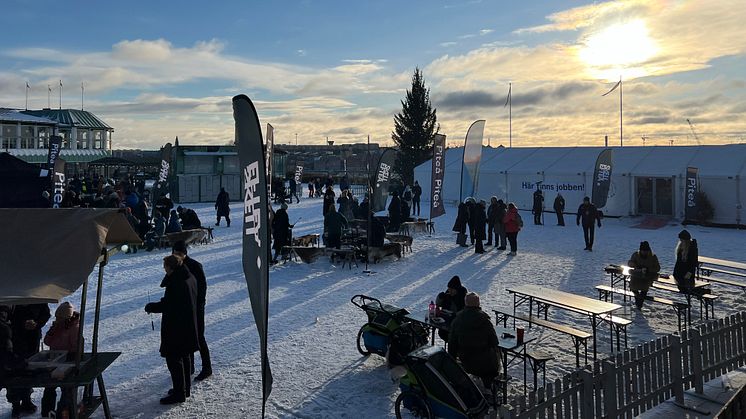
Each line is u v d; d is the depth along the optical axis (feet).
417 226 73.56
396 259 53.67
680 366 21.30
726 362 23.53
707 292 32.81
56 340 20.39
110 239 20.22
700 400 21.31
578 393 18.16
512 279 43.88
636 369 20.16
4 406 21.18
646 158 93.20
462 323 20.43
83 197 92.17
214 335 29.84
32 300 14.30
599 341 28.60
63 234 16.51
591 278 44.06
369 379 23.62
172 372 21.12
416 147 188.44
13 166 71.31
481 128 63.82
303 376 23.94
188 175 121.39
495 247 61.41
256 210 17.61
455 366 19.69
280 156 149.79
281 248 51.72
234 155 125.80
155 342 28.76
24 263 15.78
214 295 39.09
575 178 97.19
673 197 85.76
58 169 68.80
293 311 34.60
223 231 75.46
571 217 93.97
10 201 68.59
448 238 69.46
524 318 27.58
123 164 150.20
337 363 25.52
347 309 34.96
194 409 20.71
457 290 26.48
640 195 89.56
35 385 17.03
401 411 20.38
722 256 53.42
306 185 186.29
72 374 17.95
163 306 21.01
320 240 66.59
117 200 67.77
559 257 54.44
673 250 57.57
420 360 19.66
